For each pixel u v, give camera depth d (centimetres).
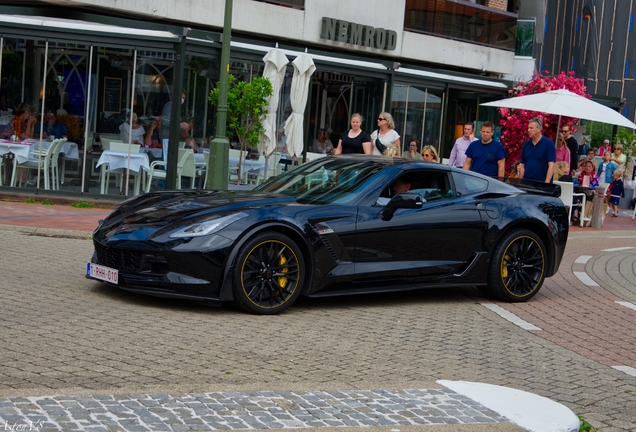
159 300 788
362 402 491
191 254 724
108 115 1595
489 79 2345
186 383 525
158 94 1614
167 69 1614
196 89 1659
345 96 1964
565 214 966
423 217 851
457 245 876
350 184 852
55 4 1700
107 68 1584
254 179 1741
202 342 638
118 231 760
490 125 1266
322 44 2112
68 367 541
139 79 1599
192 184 1678
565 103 1605
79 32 1558
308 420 448
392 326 761
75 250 1061
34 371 527
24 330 632
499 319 836
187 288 728
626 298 1014
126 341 622
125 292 811
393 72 2042
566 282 1104
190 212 766
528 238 931
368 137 1298
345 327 740
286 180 898
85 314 703
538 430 468
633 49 5031
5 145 1573
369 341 692
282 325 725
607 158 2366
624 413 549
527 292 938
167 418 427
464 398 520
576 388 601
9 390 453
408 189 863
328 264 789
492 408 502
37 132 1579
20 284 810
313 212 790
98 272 778
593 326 835
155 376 536
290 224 766
